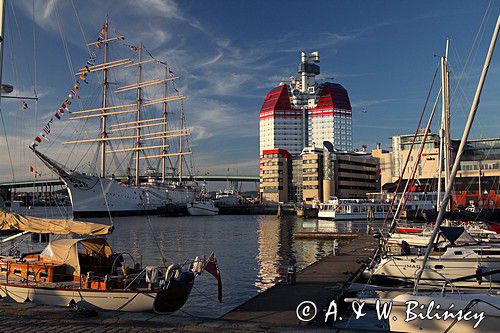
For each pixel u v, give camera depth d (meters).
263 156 171.88
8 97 29.61
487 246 26.19
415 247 33.78
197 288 27.14
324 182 152.12
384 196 118.25
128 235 65.62
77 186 111.12
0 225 20.05
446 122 43.41
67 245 19.77
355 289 22.95
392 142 139.50
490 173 113.81
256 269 34.50
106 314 15.29
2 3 19.56
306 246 50.66
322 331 13.31
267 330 13.41
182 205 143.75
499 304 13.59
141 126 133.62
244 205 160.25
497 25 12.03
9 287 19.05
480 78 12.31
